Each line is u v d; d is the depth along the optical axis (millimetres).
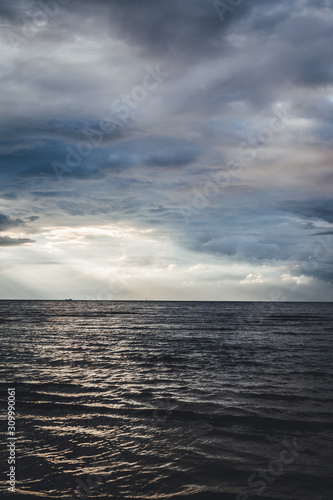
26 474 7508
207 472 7641
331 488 7031
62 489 6938
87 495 6730
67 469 7750
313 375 18250
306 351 28156
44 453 8531
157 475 7516
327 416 11328
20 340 34625
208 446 8984
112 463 8055
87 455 8445
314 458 8320
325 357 24859
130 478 7395
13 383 15656
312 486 7082
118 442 9211
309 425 10492
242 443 9203
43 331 45594
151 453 8570
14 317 79875
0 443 9078
